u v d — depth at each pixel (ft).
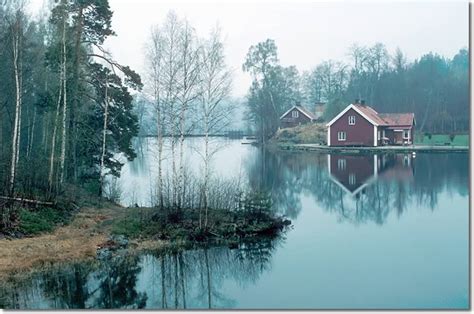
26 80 89.15
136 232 63.93
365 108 203.92
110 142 85.61
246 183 94.17
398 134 202.69
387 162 147.13
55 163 77.00
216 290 46.68
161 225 65.31
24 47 80.53
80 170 87.10
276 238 65.31
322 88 312.50
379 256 55.98
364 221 74.13
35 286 46.75
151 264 55.01
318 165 143.95
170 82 70.59
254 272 51.88
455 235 64.59
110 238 61.46
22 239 58.03
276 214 77.36
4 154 75.82
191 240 63.36
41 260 52.95
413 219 74.43
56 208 67.97
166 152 148.77
